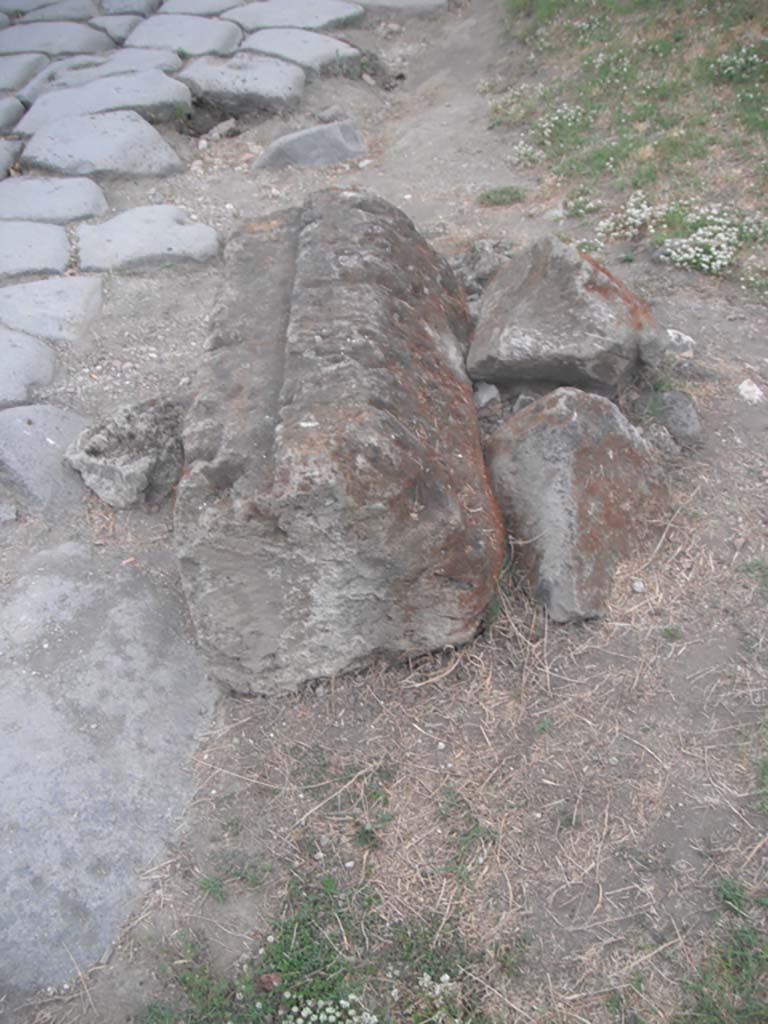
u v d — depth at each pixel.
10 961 1.23
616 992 1.16
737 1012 1.13
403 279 1.86
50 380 2.17
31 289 2.43
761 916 1.21
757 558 1.66
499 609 1.57
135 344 2.32
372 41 4.01
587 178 2.87
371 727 1.46
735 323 2.22
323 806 1.37
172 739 1.46
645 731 1.42
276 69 3.56
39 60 3.76
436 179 3.08
